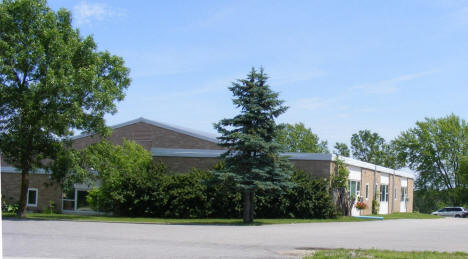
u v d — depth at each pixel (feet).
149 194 95.09
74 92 79.77
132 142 103.65
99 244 43.37
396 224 88.43
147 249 40.27
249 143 75.72
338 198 104.63
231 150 81.82
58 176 85.76
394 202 161.17
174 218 92.32
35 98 78.23
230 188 80.33
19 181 114.32
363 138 306.76
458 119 232.12
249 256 36.86
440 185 229.25
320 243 47.42
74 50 82.23
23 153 85.87
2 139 82.94
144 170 99.19
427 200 293.64
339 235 57.77
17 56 78.38
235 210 93.09
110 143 92.48
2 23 78.95
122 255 36.42
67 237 49.03
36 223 69.77
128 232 56.70
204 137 118.62
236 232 59.41
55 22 82.69
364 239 53.11
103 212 101.60
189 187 94.38
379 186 142.00
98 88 83.15
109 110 85.30
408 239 54.85
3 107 82.23
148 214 95.14
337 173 104.37
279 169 78.84
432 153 229.86
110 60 87.97
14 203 112.88
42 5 82.43
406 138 237.25
